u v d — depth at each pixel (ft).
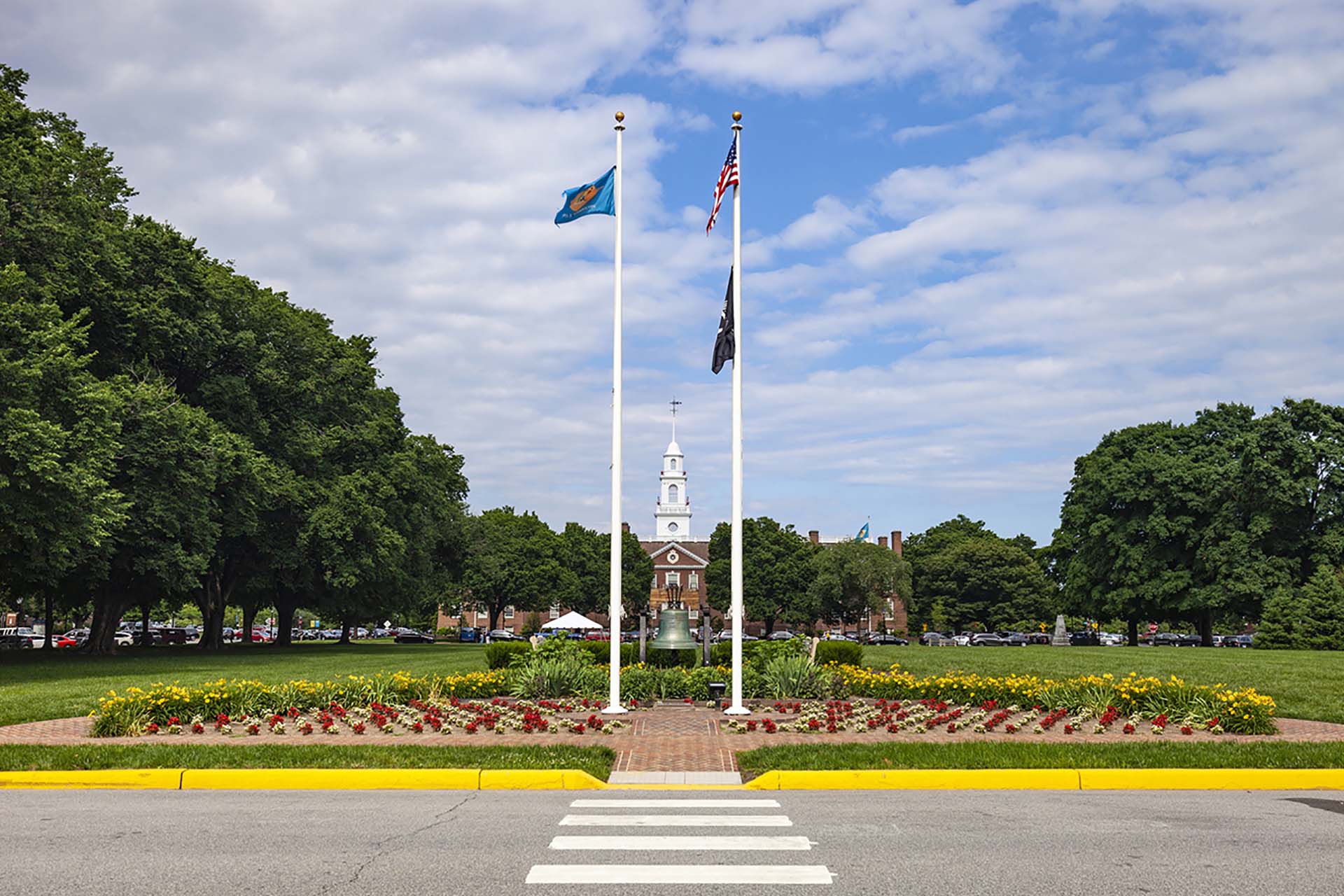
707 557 422.00
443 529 239.30
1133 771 40.50
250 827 31.24
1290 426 188.65
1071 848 28.35
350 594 194.18
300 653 159.63
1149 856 27.37
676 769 42.52
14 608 328.08
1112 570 219.20
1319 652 139.64
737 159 63.98
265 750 44.14
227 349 148.36
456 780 39.75
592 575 369.91
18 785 39.86
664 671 73.72
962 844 29.01
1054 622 360.48
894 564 281.13
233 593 182.50
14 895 23.16
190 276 139.44
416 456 204.95
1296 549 189.37
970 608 356.38
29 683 85.46
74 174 130.82
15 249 107.96
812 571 344.28
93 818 32.65
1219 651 145.79
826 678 72.18
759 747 46.70
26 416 90.07
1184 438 220.02
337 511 160.45
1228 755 43.32
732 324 62.95
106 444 105.50
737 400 62.08
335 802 36.04
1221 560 192.54
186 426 122.11
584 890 23.80
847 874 25.39
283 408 164.14
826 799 37.09
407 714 57.31
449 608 382.01
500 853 27.55
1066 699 59.77
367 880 24.57
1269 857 27.32
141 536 121.29
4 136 115.65
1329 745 46.16
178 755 42.86
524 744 46.65
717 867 26.02
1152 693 57.93
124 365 127.75
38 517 95.55
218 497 137.69
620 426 63.00
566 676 69.46
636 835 30.12
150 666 112.88
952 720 56.34
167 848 28.07
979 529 455.22
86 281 120.16
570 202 65.16
